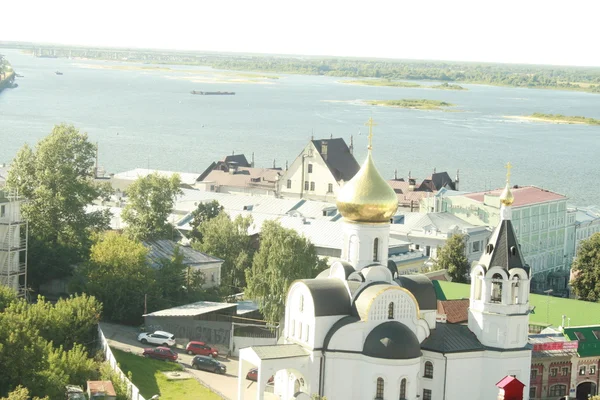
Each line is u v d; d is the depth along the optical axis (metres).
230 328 150.38
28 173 193.50
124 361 137.00
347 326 120.69
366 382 120.06
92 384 113.31
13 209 167.88
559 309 164.38
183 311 155.75
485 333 126.94
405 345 119.12
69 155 195.00
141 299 160.88
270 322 160.25
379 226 127.31
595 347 138.38
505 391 92.19
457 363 125.12
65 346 134.50
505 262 126.31
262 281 162.88
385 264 127.88
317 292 122.50
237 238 196.12
